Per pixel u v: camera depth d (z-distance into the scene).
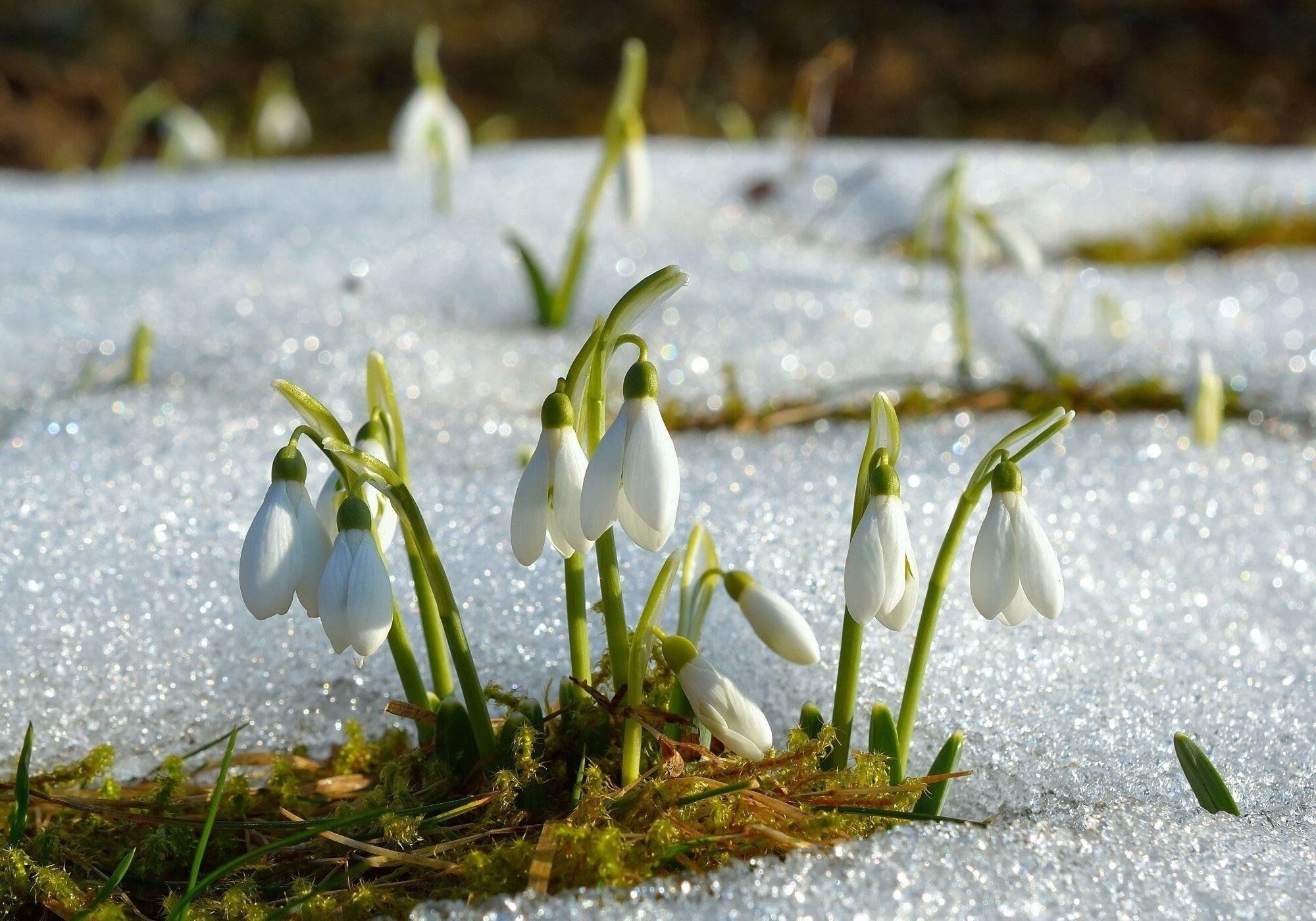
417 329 0.84
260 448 0.66
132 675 0.59
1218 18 2.64
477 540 0.62
